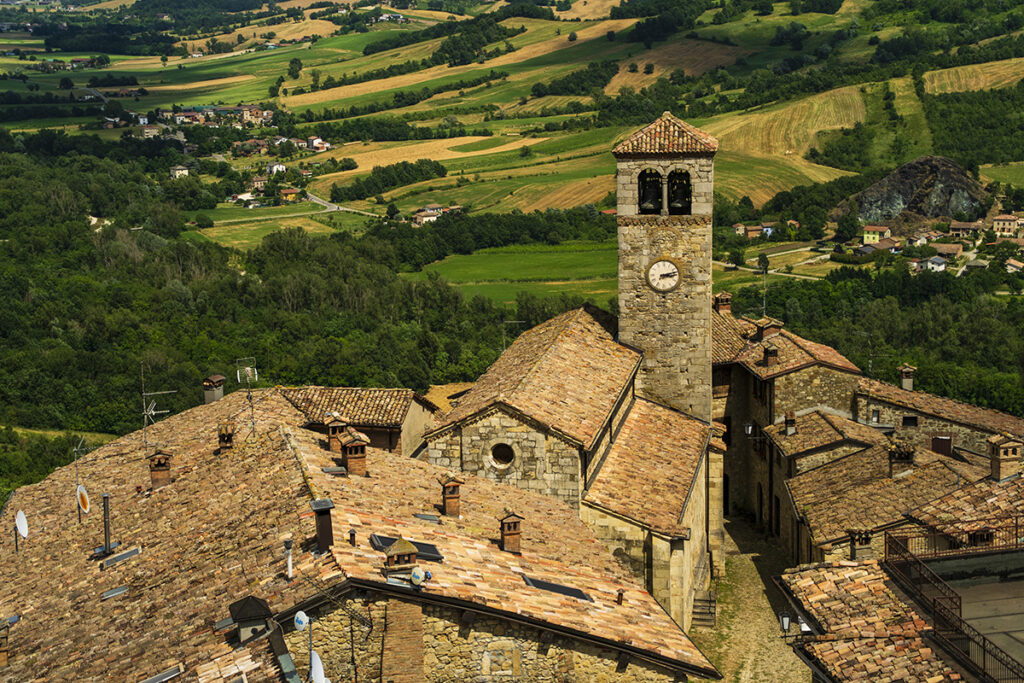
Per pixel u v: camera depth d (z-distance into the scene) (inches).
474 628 1135.6
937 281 5359.3
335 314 5270.7
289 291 5378.9
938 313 4635.8
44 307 4746.6
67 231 5826.8
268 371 4224.9
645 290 2341.3
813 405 2571.4
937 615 1202.0
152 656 1094.4
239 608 1063.0
